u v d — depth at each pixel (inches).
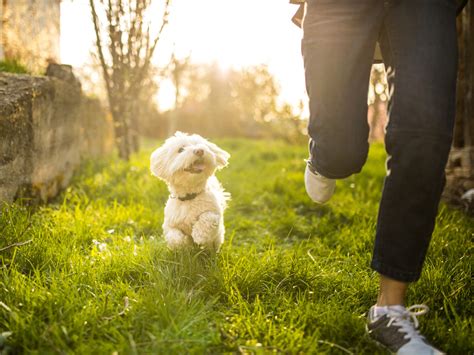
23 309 55.4
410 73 49.4
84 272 67.1
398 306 52.5
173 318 53.4
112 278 67.9
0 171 84.7
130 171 155.0
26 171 97.0
